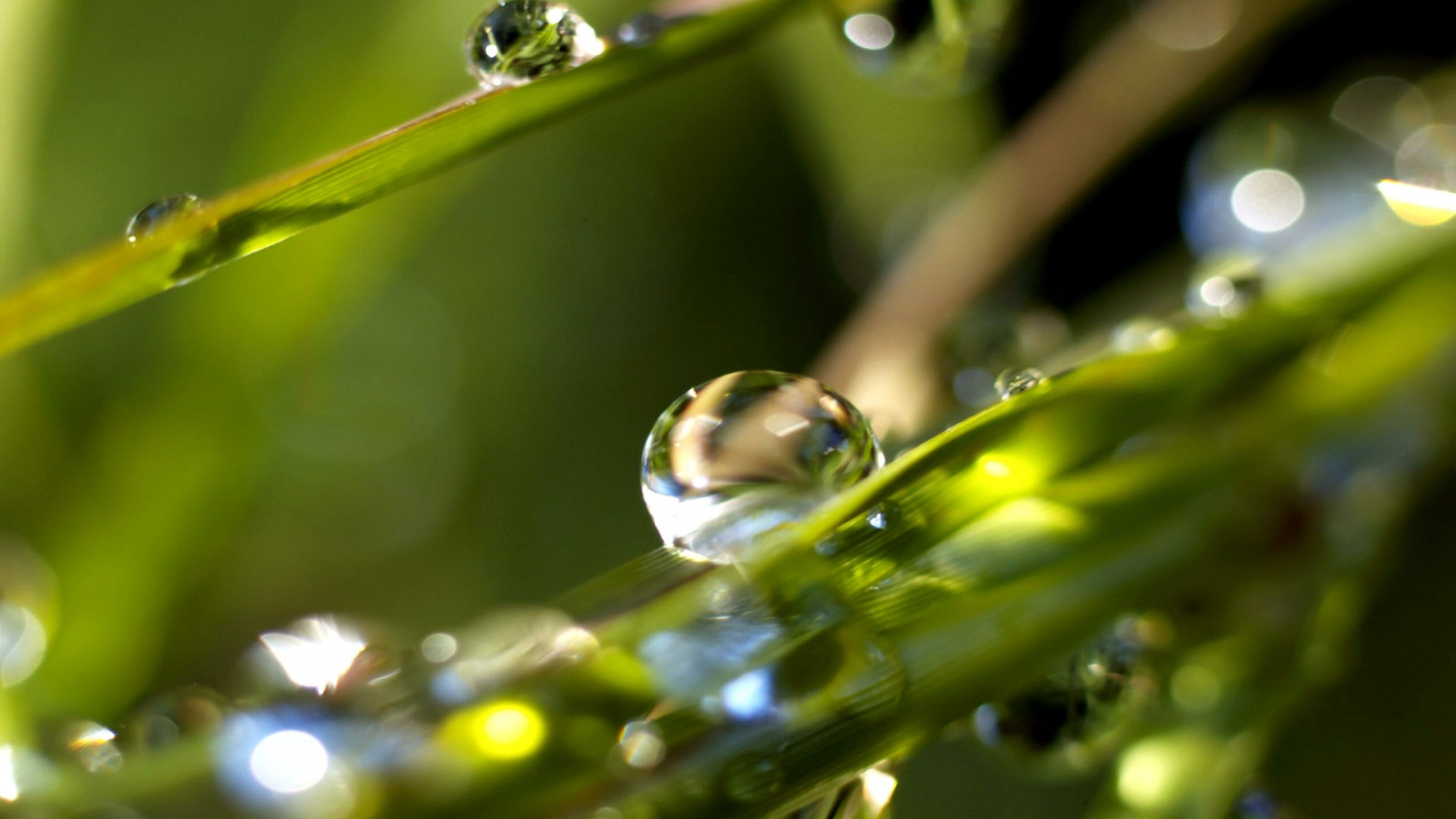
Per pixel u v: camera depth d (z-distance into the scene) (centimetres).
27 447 6
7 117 6
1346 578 5
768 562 5
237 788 5
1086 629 5
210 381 6
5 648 5
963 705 5
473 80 6
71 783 5
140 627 6
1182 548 5
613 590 5
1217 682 5
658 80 5
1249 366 5
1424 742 6
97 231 6
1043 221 6
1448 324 5
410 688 5
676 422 5
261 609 6
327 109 6
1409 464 5
